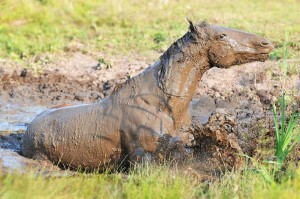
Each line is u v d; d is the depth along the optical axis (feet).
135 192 96.27
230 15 229.86
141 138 110.52
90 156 115.14
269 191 95.30
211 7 249.55
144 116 110.73
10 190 93.97
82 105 118.73
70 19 233.55
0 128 144.46
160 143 110.32
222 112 120.06
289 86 161.89
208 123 115.24
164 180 102.01
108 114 113.70
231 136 115.34
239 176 105.50
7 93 169.68
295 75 166.81
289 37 193.26
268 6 260.21
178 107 111.45
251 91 160.04
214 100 155.94
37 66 183.52
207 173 111.34
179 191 97.50
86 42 203.82
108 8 238.68
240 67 171.83
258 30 203.62
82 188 99.86
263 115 145.79
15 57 192.24
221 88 162.91
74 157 116.26
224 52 109.81
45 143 118.21
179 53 110.93
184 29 209.26
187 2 258.78
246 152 120.06
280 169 109.70
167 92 110.42
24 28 223.71
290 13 246.27
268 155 119.03
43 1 243.19
